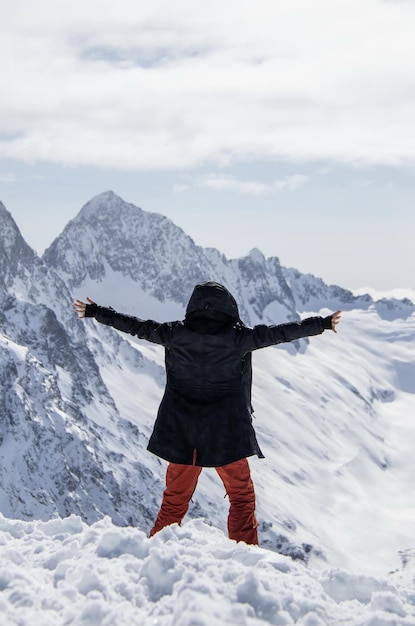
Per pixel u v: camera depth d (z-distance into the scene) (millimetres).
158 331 8039
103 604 5598
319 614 5855
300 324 7945
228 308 8055
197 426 7871
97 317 8219
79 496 153000
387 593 6348
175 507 8195
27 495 143750
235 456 7816
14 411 156875
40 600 5832
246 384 8133
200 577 6090
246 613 5582
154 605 5832
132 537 7031
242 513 8094
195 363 7941
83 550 7074
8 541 7910
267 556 7012
